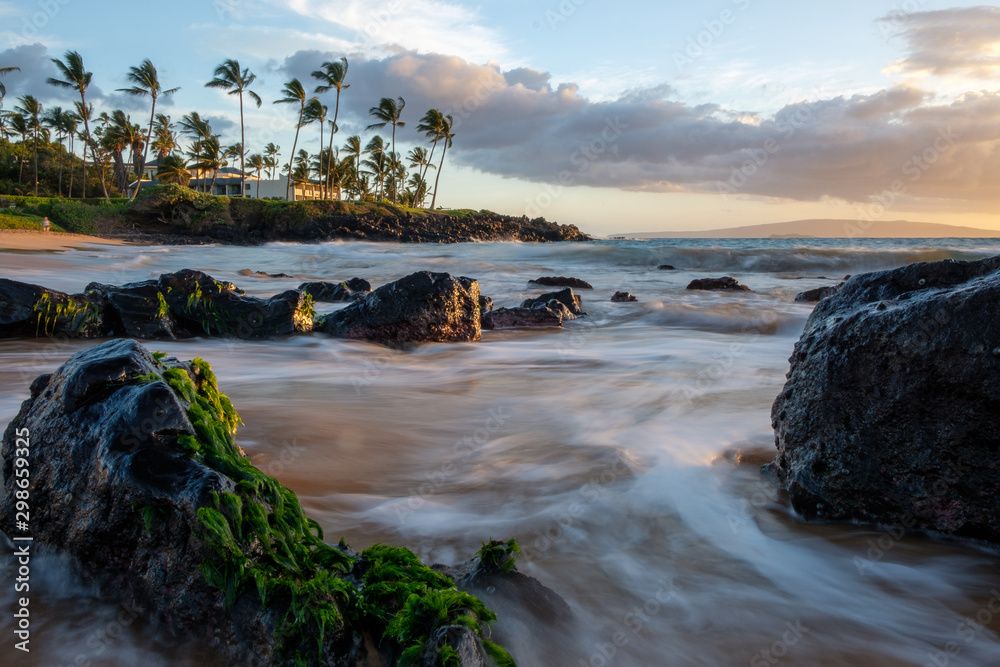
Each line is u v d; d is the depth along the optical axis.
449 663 1.80
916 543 3.28
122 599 2.31
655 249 29.30
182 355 7.65
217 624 2.12
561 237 86.81
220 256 29.14
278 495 2.47
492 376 7.33
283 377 6.82
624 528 3.40
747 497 3.85
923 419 3.20
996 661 2.43
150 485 2.21
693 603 2.75
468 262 26.98
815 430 3.54
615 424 5.30
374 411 5.52
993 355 2.98
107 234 49.94
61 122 70.38
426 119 71.25
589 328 11.72
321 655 1.97
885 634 2.59
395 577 2.31
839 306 3.88
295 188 84.56
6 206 50.75
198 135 70.81
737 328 11.77
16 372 6.25
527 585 2.52
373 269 24.73
